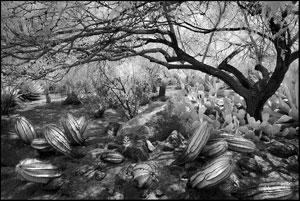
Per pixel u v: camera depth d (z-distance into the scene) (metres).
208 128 2.28
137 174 2.10
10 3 2.07
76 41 2.88
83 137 3.00
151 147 2.72
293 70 3.50
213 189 2.07
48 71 2.80
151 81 4.85
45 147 2.61
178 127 2.96
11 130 3.36
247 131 2.75
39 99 5.24
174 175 2.26
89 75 4.04
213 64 4.24
